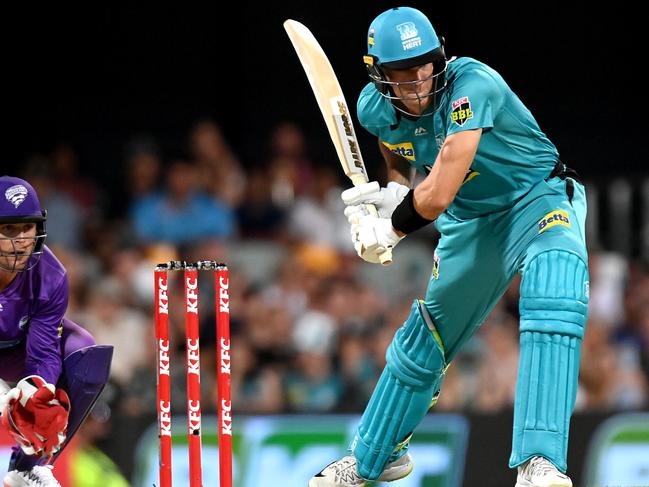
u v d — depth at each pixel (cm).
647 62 4425
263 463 2445
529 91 4388
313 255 3359
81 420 1662
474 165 1508
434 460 2508
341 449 2472
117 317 2909
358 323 3072
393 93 1500
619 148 4366
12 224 1505
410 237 3544
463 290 1584
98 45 4169
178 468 2408
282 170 3547
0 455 2200
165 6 4222
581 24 4412
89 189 3594
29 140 4056
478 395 2922
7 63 4075
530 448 1416
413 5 4300
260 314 2995
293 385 2886
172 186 3375
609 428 2605
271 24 4288
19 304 1565
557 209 1512
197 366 1452
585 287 1450
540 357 1431
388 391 1642
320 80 1599
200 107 4238
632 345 3238
